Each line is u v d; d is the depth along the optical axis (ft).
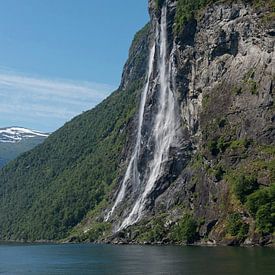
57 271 305.94
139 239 567.18
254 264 273.13
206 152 533.14
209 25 584.81
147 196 618.03
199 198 515.09
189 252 378.53
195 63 602.85
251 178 453.58
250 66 534.37
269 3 531.09
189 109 606.14
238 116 523.70
